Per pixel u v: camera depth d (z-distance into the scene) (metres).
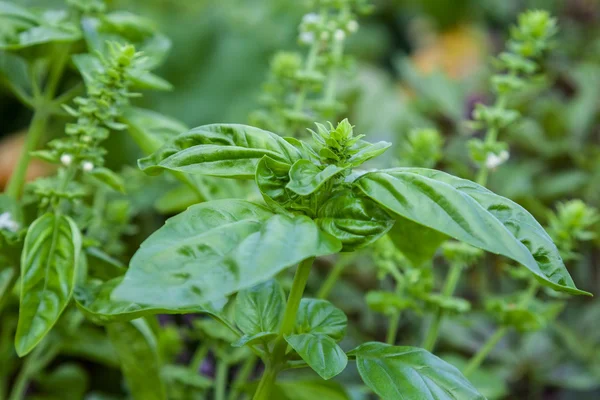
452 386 0.53
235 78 1.37
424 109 1.04
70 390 0.75
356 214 0.51
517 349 0.80
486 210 0.50
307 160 0.51
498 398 0.78
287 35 1.43
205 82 1.36
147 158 0.53
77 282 0.58
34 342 0.55
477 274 0.83
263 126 0.71
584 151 0.96
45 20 0.64
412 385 0.53
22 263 0.56
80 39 0.65
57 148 0.58
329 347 0.53
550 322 0.78
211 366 0.74
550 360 0.79
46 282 0.56
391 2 1.73
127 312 0.55
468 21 1.61
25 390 0.75
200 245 0.49
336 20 0.69
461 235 0.50
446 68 1.41
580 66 1.10
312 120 0.68
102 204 0.69
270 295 0.56
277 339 0.54
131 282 0.48
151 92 1.29
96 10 0.65
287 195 0.52
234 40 1.39
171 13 1.41
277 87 0.71
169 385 0.67
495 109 0.65
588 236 0.64
